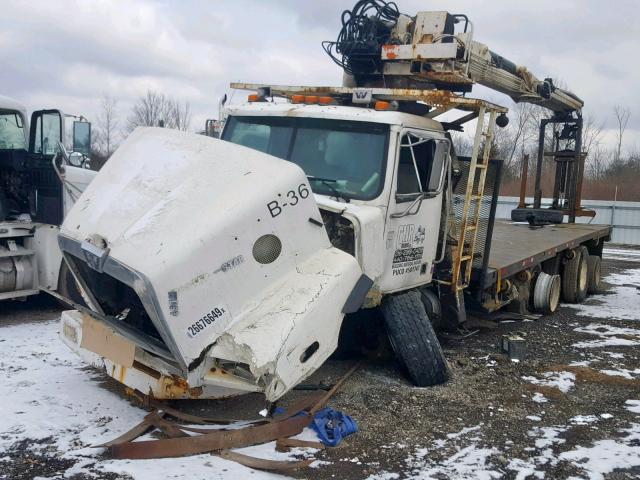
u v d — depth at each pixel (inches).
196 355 171.6
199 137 200.7
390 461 184.7
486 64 323.6
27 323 319.0
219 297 173.9
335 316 189.9
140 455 176.9
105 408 209.5
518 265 352.2
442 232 268.1
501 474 180.2
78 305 213.9
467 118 276.2
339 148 237.0
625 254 815.1
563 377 269.0
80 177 324.5
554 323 378.0
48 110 334.3
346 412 217.5
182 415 199.6
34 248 324.8
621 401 243.3
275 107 253.8
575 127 512.1
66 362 255.9
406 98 251.8
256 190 182.2
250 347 169.9
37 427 193.5
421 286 265.6
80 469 169.8
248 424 197.8
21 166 326.6
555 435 208.5
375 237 216.7
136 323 192.1
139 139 210.8
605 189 1360.7
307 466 177.6
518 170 1295.5
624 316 405.4
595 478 180.5
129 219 180.2
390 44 287.9
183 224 173.0
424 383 244.7
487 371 271.6
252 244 179.5
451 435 204.5
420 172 245.4
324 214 221.6
